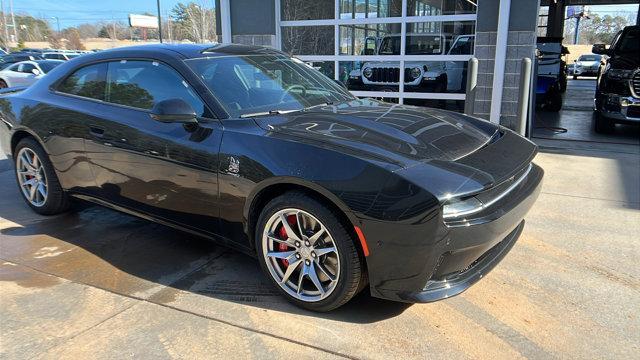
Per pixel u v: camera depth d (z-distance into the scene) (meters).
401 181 2.56
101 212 4.79
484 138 3.39
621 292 3.20
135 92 3.75
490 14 7.74
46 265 3.65
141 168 3.57
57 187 4.42
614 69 8.39
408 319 2.90
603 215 4.56
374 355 2.58
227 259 3.73
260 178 2.93
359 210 2.61
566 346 2.65
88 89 4.07
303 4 9.58
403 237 2.55
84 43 88.94
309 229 2.90
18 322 2.92
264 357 2.58
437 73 8.65
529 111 7.87
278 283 3.07
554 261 3.64
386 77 9.14
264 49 4.31
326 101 3.87
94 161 3.90
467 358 2.56
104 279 3.43
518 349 2.63
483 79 8.05
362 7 9.09
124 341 2.73
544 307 3.03
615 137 8.34
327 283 2.91
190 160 3.26
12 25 81.81
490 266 2.97
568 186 5.44
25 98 4.47
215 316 2.96
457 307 3.03
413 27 8.69
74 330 2.83
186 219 3.47
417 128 3.25
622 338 2.72
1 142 4.81
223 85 3.50
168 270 3.56
